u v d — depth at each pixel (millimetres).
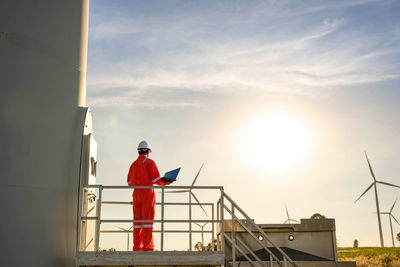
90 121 9461
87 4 9781
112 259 7117
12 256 6922
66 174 8156
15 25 7727
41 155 7652
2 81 7379
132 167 8227
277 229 11203
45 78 8008
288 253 10898
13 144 7281
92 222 10000
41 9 8180
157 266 7629
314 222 11273
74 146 8445
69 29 8781
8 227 6969
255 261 10328
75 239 8242
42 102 7859
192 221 7531
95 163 10750
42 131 7750
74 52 8852
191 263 7246
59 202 7875
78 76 8906
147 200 7859
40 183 7535
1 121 7234
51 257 7508
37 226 7348
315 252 11156
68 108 8453
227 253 10852
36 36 7992
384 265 36719
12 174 7168
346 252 44625
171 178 7945
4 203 6996
